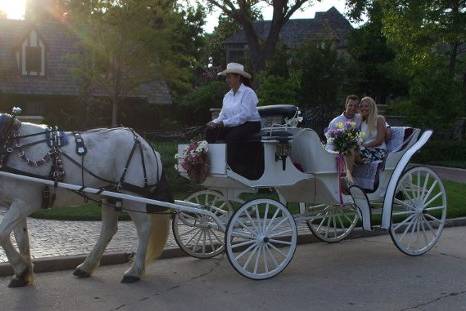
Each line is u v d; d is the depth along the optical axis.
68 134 6.66
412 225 8.46
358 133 7.93
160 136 21.19
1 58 29.53
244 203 6.90
